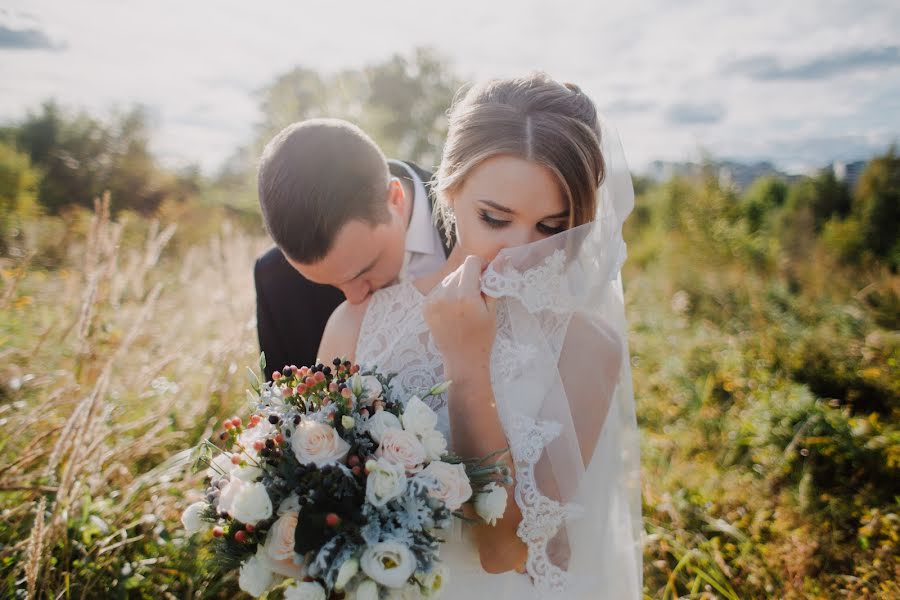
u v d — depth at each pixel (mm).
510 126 1449
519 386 1430
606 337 1574
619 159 1625
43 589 2080
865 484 3533
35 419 2549
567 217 1506
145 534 2494
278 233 1581
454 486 1207
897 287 7805
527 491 1370
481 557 1423
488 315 1420
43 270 6156
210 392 3266
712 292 8195
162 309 4305
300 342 2605
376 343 1610
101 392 2244
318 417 1264
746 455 3916
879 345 5469
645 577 2812
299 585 1163
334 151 1563
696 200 13172
